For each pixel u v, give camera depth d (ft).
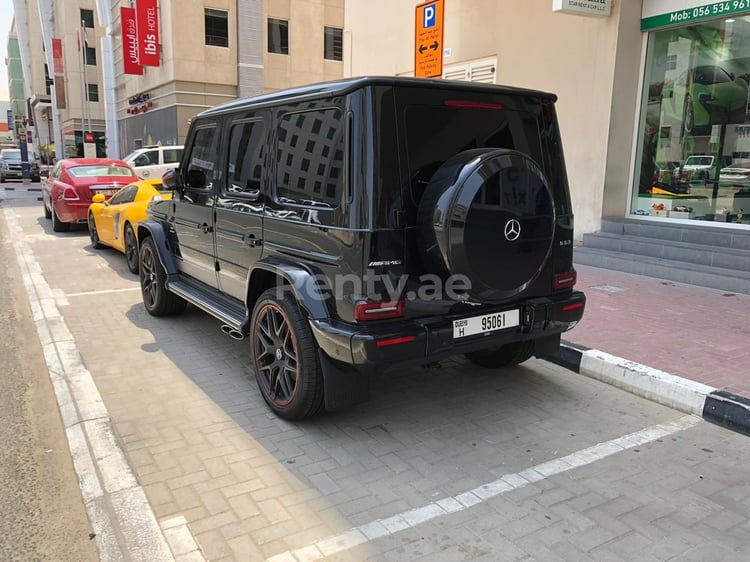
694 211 30.09
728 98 28.14
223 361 17.48
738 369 15.58
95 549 9.27
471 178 10.93
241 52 93.25
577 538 9.37
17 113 355.15
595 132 31.50
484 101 12.41
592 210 32.19
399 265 11.31
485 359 16.78
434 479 11.14
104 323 21.31
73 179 41.63
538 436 12.89
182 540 9.28
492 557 8.91
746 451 12.25
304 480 11.06
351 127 11.16
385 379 16.12
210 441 12.56
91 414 13.69
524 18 34.55
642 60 30.68
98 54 169.37
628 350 17.13
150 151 60.39
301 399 12.66
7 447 12.56
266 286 14.55
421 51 33.04
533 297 13.30
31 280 28.25
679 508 10.21
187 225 18.56
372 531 9.53
